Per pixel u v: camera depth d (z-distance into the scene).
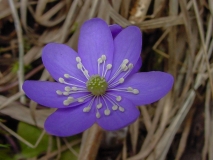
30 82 0.06
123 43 0.07
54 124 0.06
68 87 0.06
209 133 0.07
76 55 0.07
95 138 0.07
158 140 0.07
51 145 0.07
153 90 0.06
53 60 0.07
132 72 0.06
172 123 0.07
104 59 0.07
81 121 0.06
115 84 0.06
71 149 0.07
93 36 0.07
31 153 0.07
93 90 0.06
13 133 0.07
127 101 0.06
